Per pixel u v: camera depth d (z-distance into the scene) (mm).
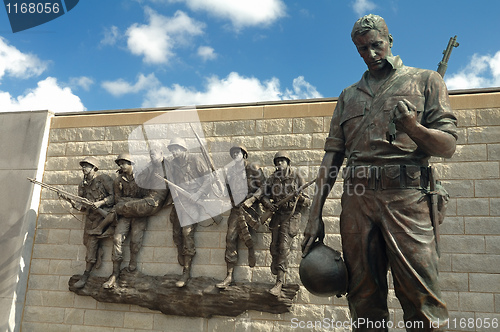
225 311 11953
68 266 13688
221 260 12383
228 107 13289
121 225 13141
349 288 4797
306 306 11602
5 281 13680
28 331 13523
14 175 14562
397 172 4547
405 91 4738
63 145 14641
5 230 14133
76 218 13906
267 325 11758
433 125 4641
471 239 10938
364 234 4633
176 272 12688
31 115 14969
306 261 4793
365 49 4883
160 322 12578
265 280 11945
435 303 4371
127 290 12711
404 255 4414
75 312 13312
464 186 11203
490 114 11367
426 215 4512
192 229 12586
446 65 5246
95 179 13719
